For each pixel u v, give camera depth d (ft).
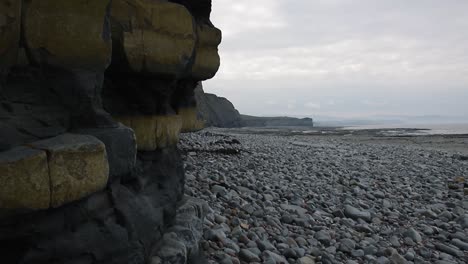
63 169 8.29
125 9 12.25
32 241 8.18
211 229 18.43
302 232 21.34
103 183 9.55
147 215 12.32
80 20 9.47
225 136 82.12
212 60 19.34
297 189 31.40
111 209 10.57
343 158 58.23
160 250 12.89
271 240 19.69
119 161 10.78
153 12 13.04
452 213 27.50
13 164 7.30
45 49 8.95
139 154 14.32
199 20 18.60
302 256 17.97
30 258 8.12
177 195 16.62
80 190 8.77
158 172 15.33
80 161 8.71
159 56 13.32
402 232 23.03
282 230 21.20
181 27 14.20
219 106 287.69
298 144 85.30
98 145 9.24
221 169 36.32
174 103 19.24
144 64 12.92
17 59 8.52
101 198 10.24
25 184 7.49
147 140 14.32
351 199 30.19
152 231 12.62
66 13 9.19
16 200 7.39
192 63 17.71
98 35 9.87
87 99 9.91
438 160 62.18
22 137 8.21
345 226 23.27
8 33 7.87
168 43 13.67
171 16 13.73
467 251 20.99
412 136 153.38
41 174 7.78
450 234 23.15
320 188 33.45
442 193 35.55
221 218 20.90
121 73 13.16
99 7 9.82
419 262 18.99
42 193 7.82
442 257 19.88
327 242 20.20
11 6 7.84
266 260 16.67
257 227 20.93
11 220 7.61
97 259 9.60
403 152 74.33
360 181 38.40
